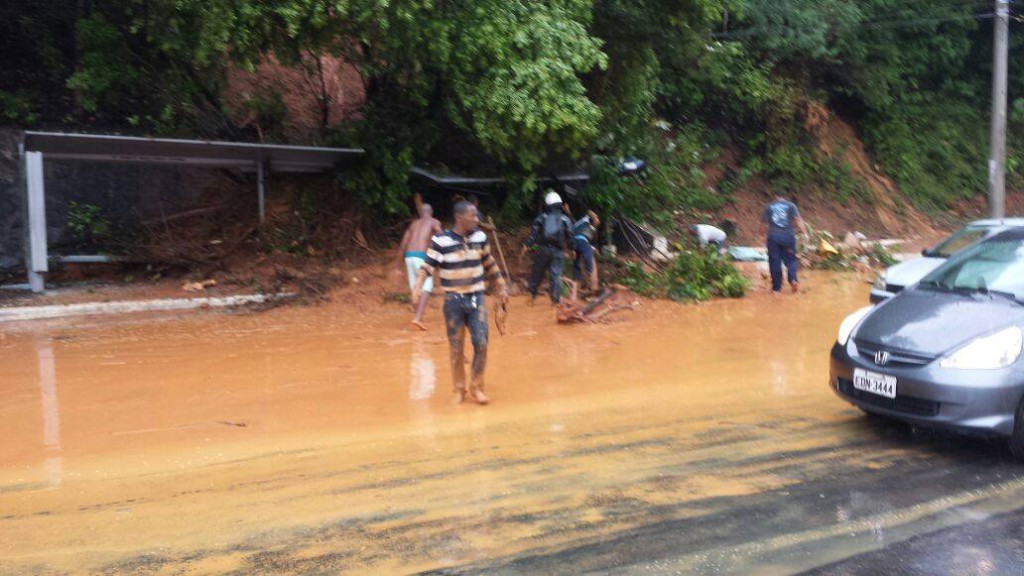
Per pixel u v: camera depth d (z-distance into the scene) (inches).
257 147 505.7
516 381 298.7
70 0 638.5
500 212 585.6
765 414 255.4
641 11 556.4
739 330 400.8
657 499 185.5
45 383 292.0
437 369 316.5
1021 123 1111.6
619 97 587.2
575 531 168.6
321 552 159.8
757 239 772.0
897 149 987.9
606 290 475.2
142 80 563.5
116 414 254.7
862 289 550.9
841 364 234.1
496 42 442.6
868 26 941.8
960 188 1025.5
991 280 243.1
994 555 156.9
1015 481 196.7
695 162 806.5
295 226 542.9
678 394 280.2
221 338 375.6
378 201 548.4
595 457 214.4
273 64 663.8
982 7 1040.2
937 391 206.5
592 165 600.1
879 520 173.6
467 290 264.1
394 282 496.1
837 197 879.1
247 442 227.6
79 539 165.6
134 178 582.2
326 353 344.5
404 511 179.3
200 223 564.4
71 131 585.6
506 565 153.9
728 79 855.1
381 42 463.2
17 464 209.5
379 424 244.7
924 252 425.4
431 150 587.5
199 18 450.3
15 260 532.7
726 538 164.7
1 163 551.5
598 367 321.4
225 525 172.2
